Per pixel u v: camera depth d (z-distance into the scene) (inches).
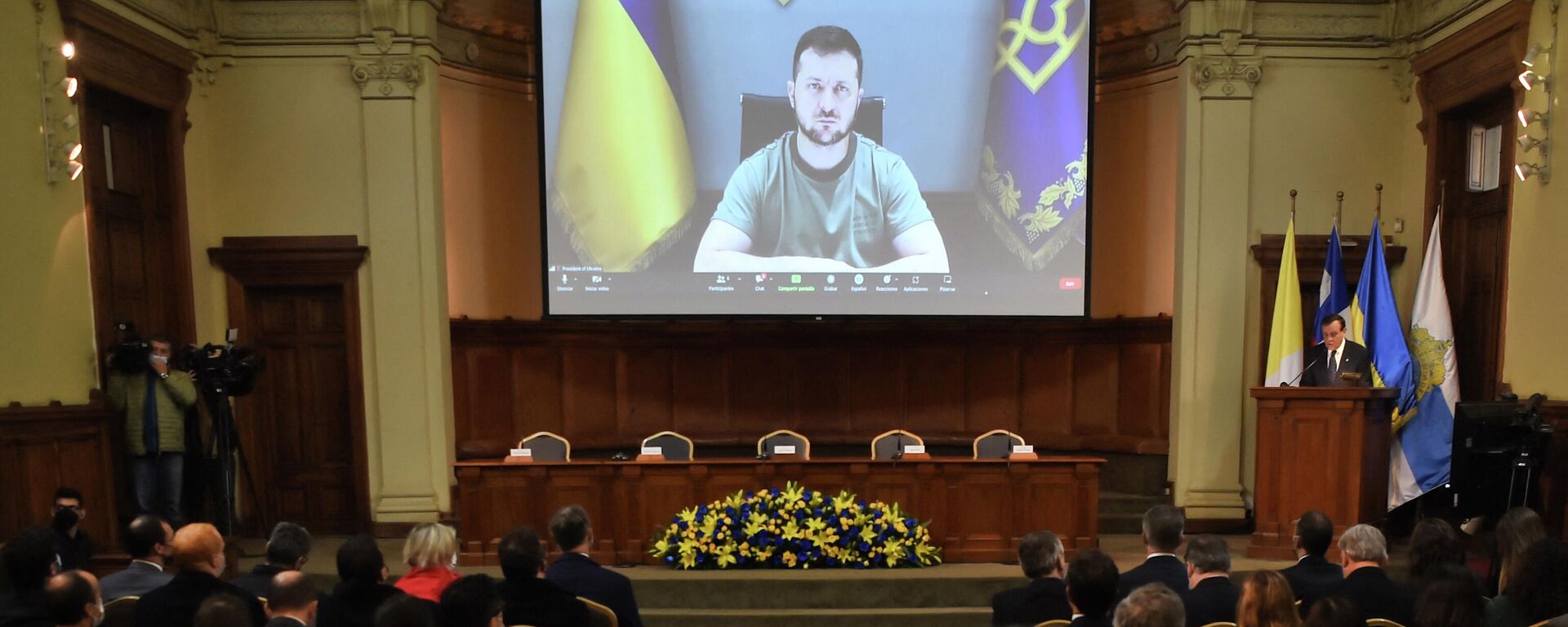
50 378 213.3
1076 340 316.5
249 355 260.7
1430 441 243.4
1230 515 273.4
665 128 291.4
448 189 302.5
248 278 275.0
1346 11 275.4
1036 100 289.0
